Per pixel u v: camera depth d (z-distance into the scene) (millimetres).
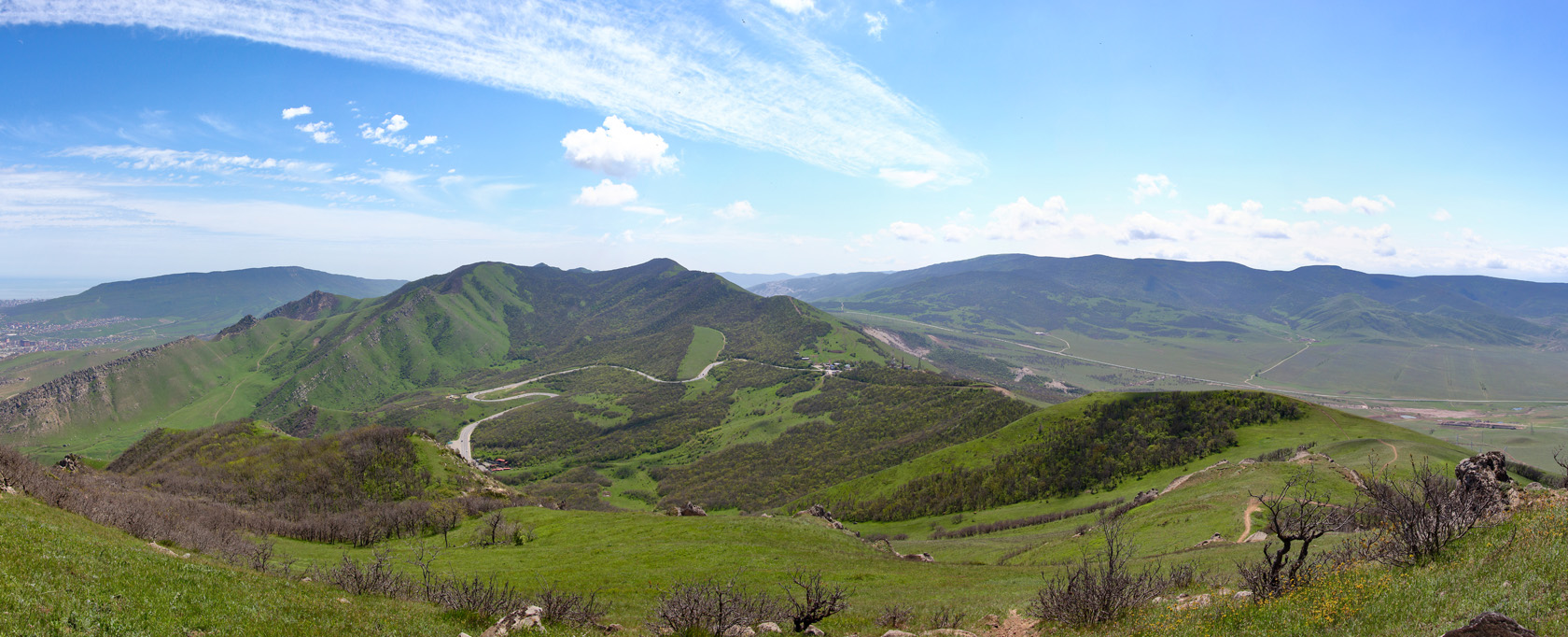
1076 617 25688
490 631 23797
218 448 150250
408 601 30281
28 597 16016
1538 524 19031
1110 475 155750
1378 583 18891
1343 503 65625
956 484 174875
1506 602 14430
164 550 33250
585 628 27031
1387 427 149000
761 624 29125
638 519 85938
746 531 74188
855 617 34312
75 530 29312
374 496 125750
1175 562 45969
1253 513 64000
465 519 99000
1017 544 96688
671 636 26625
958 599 41000
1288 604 19250
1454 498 22766
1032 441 181375
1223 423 162875
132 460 159750
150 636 16016
